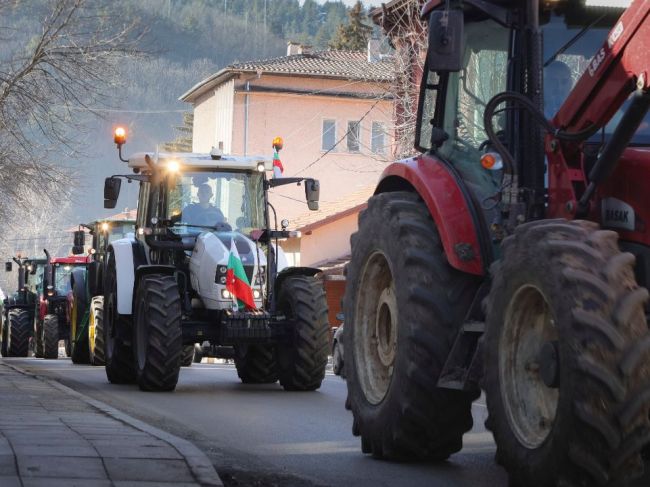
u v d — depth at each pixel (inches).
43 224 3912.4
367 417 420.8
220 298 739.4
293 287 746.8
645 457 359.6
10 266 1785.2
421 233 399.9
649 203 331.9
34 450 349.1
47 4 1133.7
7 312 1717.5
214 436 491.2
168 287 729.0
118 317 793.6
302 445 461.1
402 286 395.5
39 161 1196.5
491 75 404.5
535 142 376.8
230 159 786.8
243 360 810.2
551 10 387.9
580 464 294.2
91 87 1144.8
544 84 384.8
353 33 4055.1
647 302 321.7
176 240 772.0
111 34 1146.0
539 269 314.0
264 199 790.5
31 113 1142.3
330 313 2135.8
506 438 327.6
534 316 327.6
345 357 445.7
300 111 2751.0
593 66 345.4
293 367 737.0
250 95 2738.7
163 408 616.4
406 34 1486.2
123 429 414.0
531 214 372.5
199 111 3107.8
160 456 347.3
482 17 412.8
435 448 397.1
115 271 810.8
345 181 2760.8
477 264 381.4
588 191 345.7
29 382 721.0
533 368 325.7
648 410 290.4
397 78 1502.2
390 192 431.5
